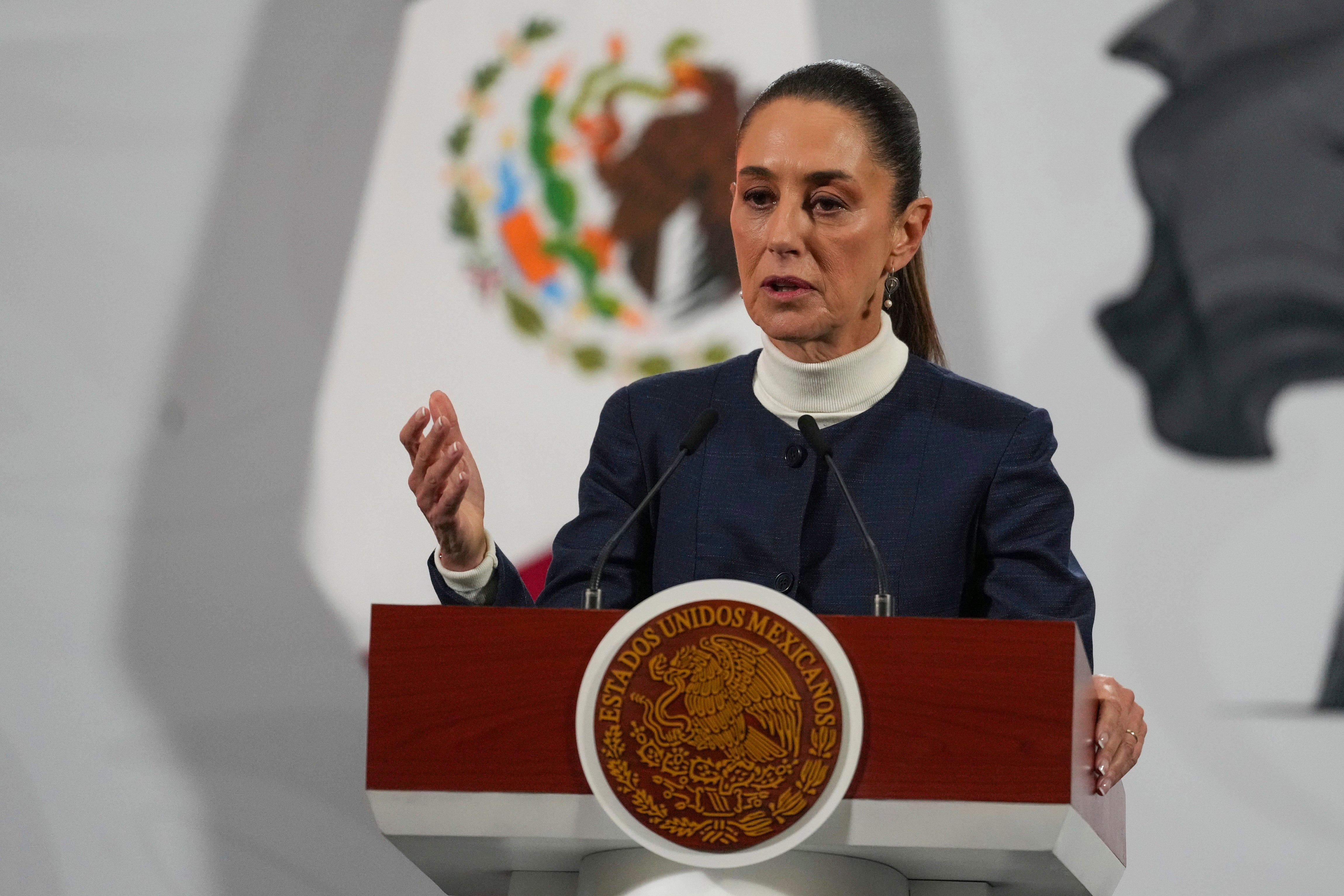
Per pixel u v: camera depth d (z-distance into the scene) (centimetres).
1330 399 1308
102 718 1367
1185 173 1362
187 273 1445
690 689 595
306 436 1410
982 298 1371
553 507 1388
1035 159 1387
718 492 805
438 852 659
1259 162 1353
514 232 1431
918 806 581
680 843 587
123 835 1348
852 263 792
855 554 777
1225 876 1248
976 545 795
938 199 1392
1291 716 1263
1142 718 734
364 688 1369
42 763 1359
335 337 1427
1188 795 1263
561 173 1438
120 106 1473
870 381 814
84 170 1464
